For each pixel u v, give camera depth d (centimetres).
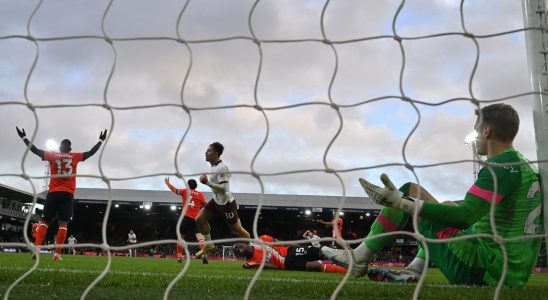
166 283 296
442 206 268
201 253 946
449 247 308
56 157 717
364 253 326
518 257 296
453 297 244
